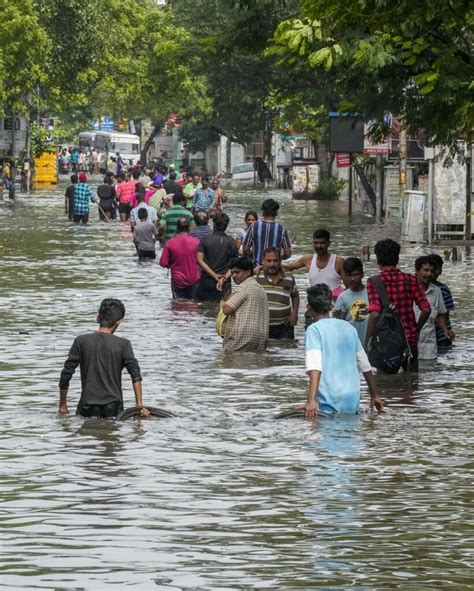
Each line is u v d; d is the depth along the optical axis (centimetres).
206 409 1959
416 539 1260
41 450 1667
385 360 2292
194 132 16425
